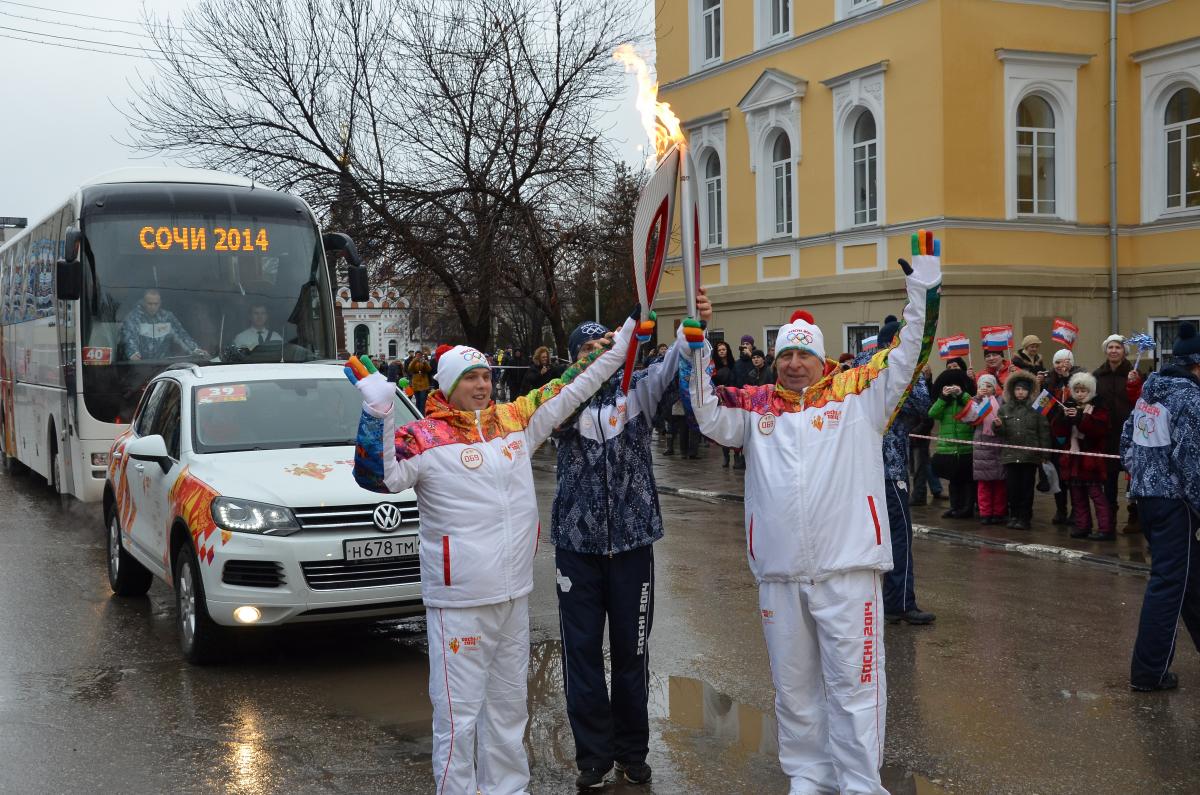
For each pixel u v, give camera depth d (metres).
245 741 5.43
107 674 6.63
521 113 25.08
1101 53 19.39
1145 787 4.68
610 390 4.78
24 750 5.34
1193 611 6.00
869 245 20.03
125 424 11.54
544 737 5.48
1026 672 6.38
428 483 4.24
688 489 14.90
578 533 4.73
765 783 4.79
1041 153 19.30
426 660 6.93
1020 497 11.30
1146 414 6.03
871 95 19.73
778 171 22.52
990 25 18.61
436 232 24.84
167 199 11.99
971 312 18.48
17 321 16.45
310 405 7.87
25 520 12.77
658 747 5.24
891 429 7.50
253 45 26.27
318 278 12.36
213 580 6.47
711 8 24.12
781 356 4.34
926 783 4.74
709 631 7.38
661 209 4.51
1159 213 19.30
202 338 11.78
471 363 4.32
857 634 4.16
